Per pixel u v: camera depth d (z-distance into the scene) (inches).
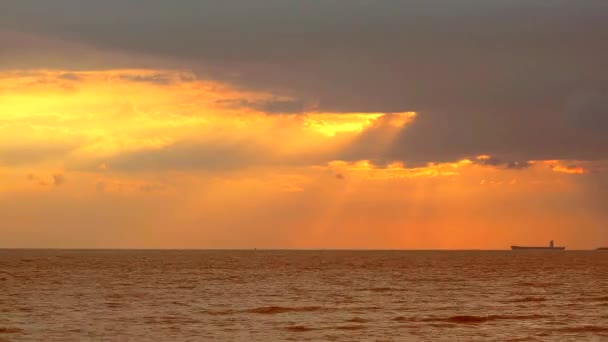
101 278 4707.2
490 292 3558.1
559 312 2615.7
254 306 2819.9
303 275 5236.2
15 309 2669.8
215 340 1963.6
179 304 2891.2
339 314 2561.5
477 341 1953.7
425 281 4480.8
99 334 2053.4
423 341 1957.4
